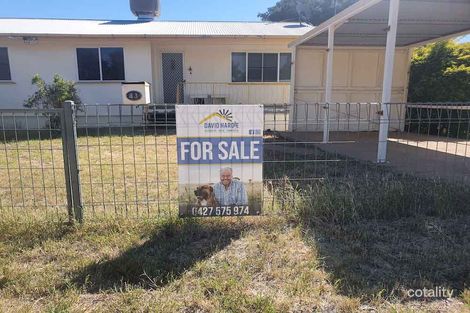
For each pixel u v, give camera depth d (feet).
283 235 10.64
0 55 42.14
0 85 42.34
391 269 8.82
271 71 47.09
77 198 11.30
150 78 43.60
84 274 8.48
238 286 7.99
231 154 11.15
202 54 46.29
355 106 39.34
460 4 22.76
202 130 10.97
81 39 42.09
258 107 10.97
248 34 42.83
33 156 23.85
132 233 10.62
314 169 19.06
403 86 39.60
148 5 54.54
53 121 21.72
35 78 38.47
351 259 9.19
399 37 34.30
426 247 9.99
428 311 7.22
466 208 12.60
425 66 39.83
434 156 23.20
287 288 7.96
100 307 7.33
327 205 12.01
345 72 38.86
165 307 7.27
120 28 45.21
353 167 19.76
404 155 23.72
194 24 51.06
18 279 8.29
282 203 12.53
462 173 17.90
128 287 7.96
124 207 12.88
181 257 9.39
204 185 11.24
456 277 8.46
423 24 28.27
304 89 38.42
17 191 15.64
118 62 43.09
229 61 46.55
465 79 36.09
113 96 43.39
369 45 38.55
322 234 10.78
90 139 30.01
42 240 10.25
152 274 8.49
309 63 38.22
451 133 31.81
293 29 47.50
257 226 11.24
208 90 47.01
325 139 29.25
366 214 12.13
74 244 10.11
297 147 27.55
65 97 38.37
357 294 7.71
